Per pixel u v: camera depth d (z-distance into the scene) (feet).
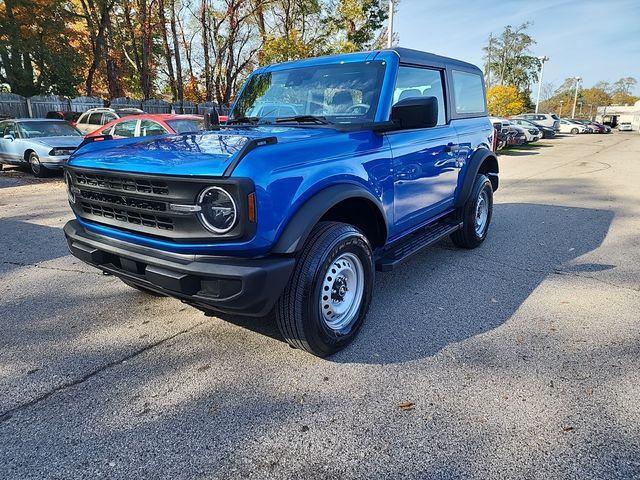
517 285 14.70
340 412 8.43
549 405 8.56
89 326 11.94
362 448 7.52
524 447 7.49
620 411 8.38
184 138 10.74
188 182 8.17
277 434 7.88
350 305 10.80
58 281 15.08
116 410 8.55
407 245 13.67
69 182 10.98
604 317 12.30
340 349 10.57
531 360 10.14
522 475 6.91
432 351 10.57
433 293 14.03
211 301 8.46
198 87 107.34
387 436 7.79
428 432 7.87
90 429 8.03
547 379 9.39
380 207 10.91
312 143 9.48
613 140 106.32
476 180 17.63
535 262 17.04
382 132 11.21
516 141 75.20
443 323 12.00
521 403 8.63
